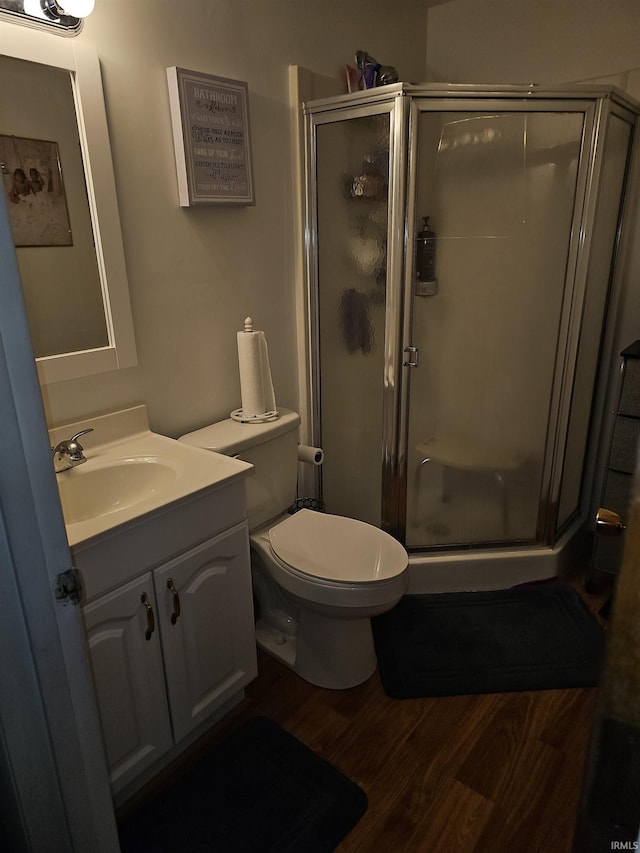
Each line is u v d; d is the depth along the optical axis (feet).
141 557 4.29
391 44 7.86
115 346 5.28
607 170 6.59
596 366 7.86
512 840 4.43
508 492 7.85
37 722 2.58
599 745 2.06
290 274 7.19
